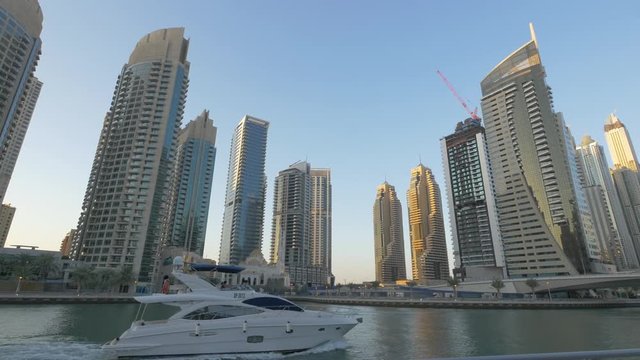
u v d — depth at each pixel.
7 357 28.25
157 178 156.38
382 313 85.94
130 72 175.50
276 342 29.08
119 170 154.62
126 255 141.75
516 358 3.72
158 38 180.25
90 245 144.62
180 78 176.88
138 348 26.39
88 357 28.17
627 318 70.25
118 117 167.12
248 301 30.12
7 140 136.50
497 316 76.19
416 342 40.22
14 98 137.00
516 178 185.25
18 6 140.12
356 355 31.08
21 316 58.03
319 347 30.78
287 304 31.17
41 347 31.11
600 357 3.75
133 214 147.50
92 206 152.88
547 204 171.88
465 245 199.00
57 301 90.94
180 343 26.94
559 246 163.12
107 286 115.25
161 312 72.50
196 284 31.30
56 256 121.31
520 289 133.50
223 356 27.42
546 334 46.97
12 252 114.06
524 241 174.62
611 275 117.31
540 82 190.12
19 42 139.75
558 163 173.88
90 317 59.56
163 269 156.75
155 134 161.50
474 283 144.25
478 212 198.12
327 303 144.88
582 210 168.38
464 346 38.00
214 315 28.55
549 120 182.00
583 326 56.09
